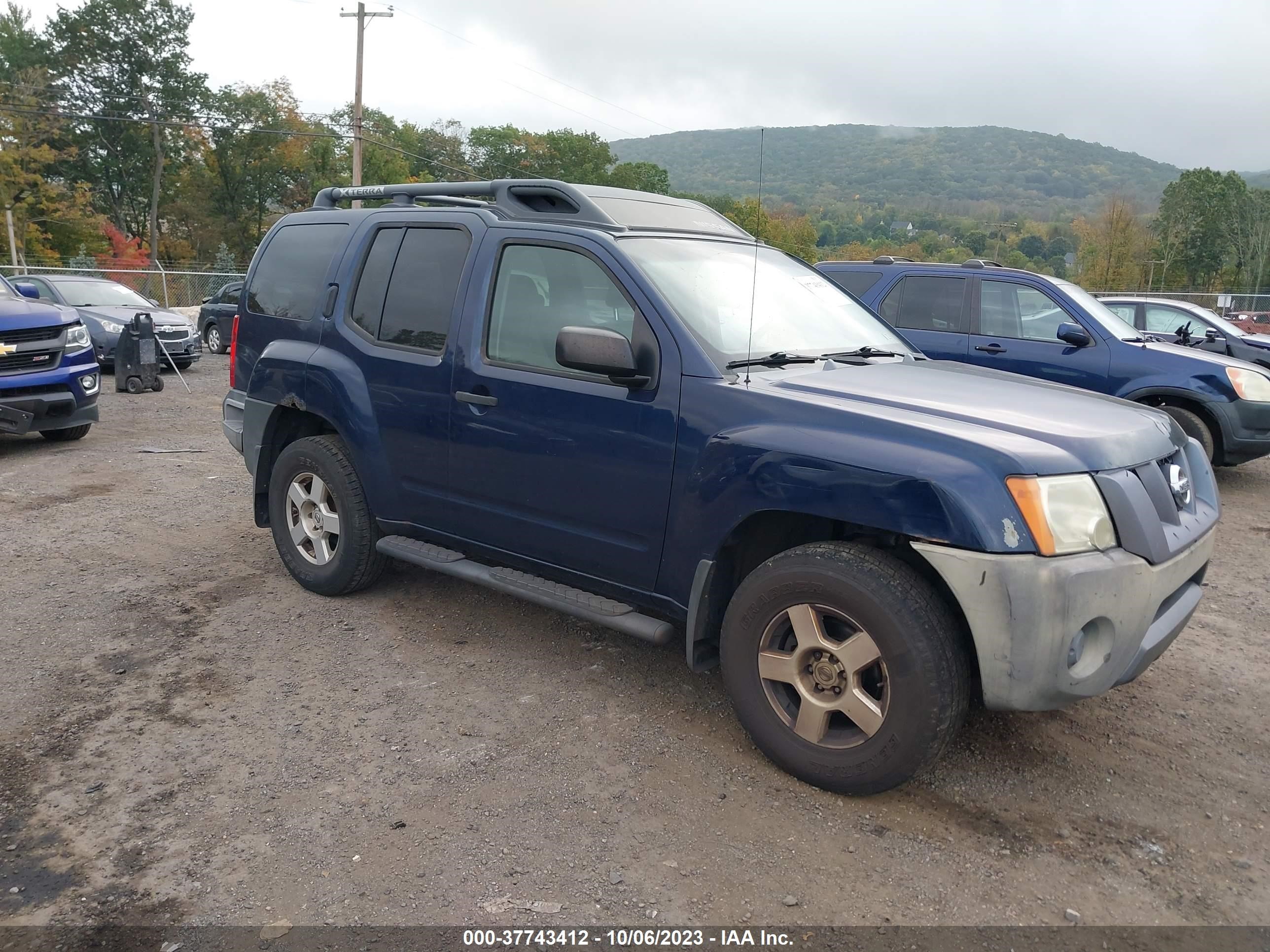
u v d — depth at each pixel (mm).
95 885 2584
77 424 8688
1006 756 3344
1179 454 3299
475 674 3971
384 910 2492
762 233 4734
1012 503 2682
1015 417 3059
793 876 2654
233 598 4832
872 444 2887
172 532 6012
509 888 2582
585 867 2680
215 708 3629
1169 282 75500
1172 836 2900
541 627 4504
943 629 2799
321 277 4766
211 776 3143
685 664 4102
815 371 3541
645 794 3055
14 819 2881
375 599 4840
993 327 8250
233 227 66750
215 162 65562
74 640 4266
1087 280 73375
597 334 3262
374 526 4609
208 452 8828
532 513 3814
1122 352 7789
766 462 3051
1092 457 2822
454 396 4004
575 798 3029
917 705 2793
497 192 4316
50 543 5754
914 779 3145
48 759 3234
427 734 3447
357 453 4434
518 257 3949
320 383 4566
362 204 5293
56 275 15797
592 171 71000
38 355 8344
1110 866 2738
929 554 2754
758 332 3705
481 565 4125
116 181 66875
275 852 2732
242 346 5234
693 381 3303
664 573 3432
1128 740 3512
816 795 3061
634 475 3438
